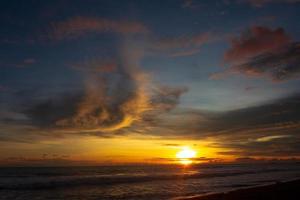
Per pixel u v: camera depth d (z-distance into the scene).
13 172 55.66
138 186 32.03
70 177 42.66
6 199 23.52
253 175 50.56
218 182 36.47
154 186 31.83
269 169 77.75
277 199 16.80
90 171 60.12
